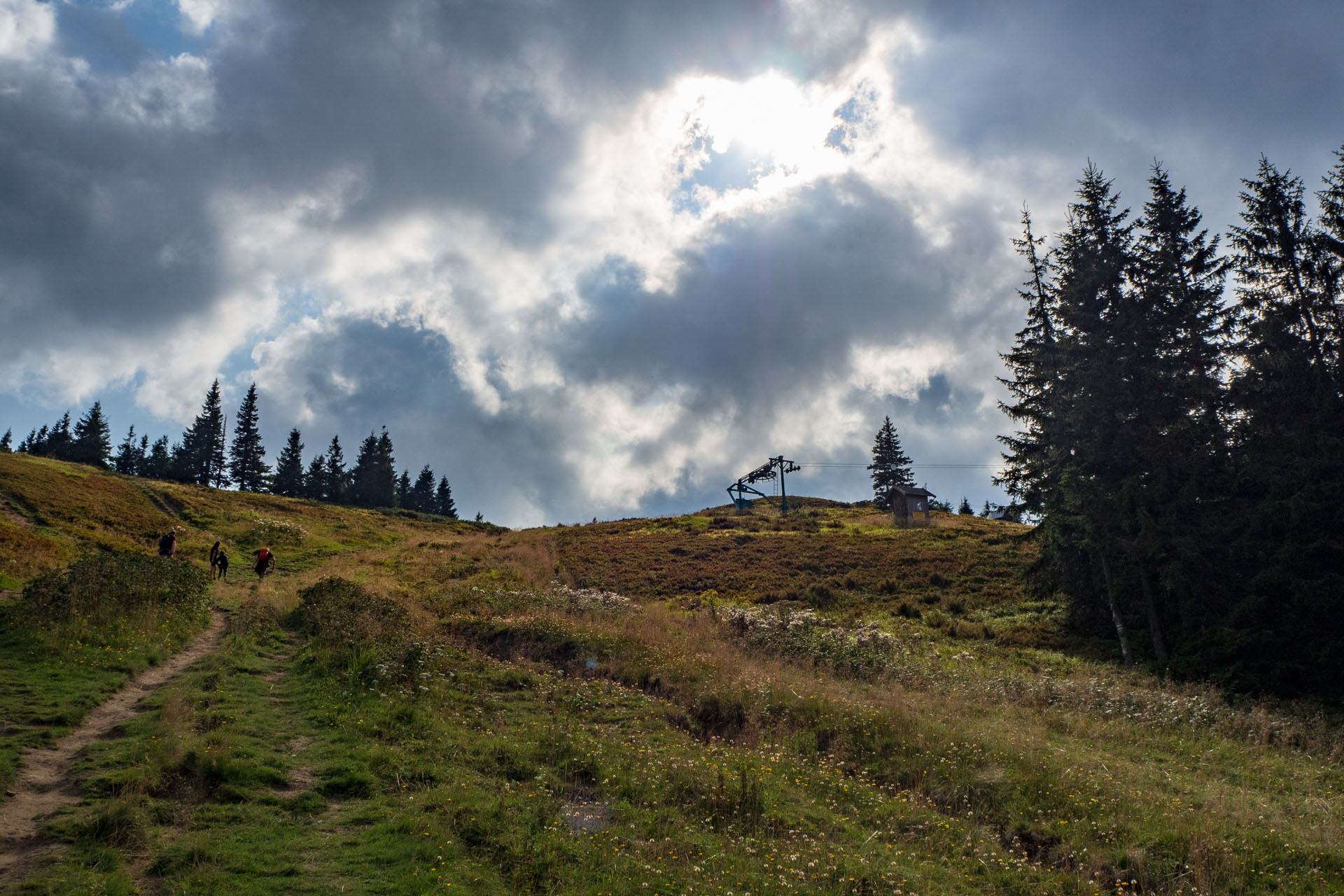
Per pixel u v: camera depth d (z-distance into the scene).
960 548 45.91
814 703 14.84
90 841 6.94
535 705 14.26
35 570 23.80
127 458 129.62
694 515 79.12
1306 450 22.91
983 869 8.62
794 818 9.49
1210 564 23.58
